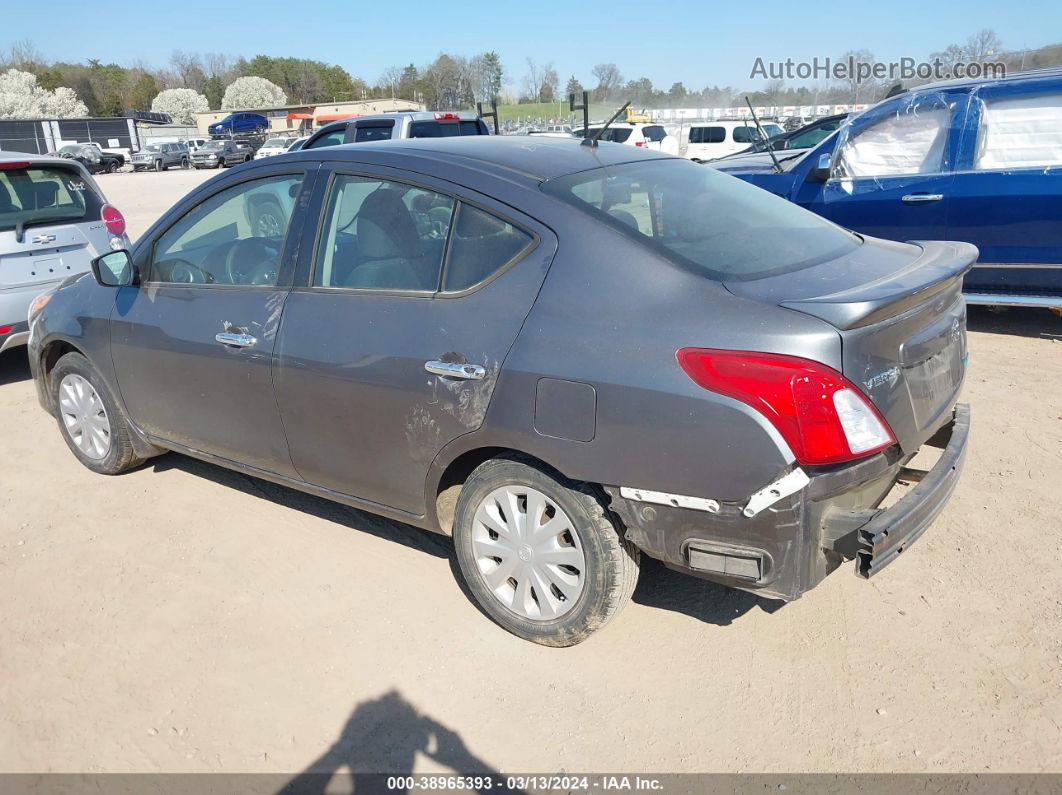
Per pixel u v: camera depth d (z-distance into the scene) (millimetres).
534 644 3053
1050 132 6117
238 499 4316
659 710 2723
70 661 3102
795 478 2377
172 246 3975
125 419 4363
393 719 2746
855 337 2371
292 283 3455
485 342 2838
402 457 3156
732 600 3268
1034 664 2828
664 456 2512
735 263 2734
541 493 2848
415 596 3393
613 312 2629
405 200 3164
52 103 93312
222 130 61656
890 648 2945
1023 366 5781
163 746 2678
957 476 2816
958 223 6426
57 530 4082
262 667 3020
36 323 4703
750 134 20625
